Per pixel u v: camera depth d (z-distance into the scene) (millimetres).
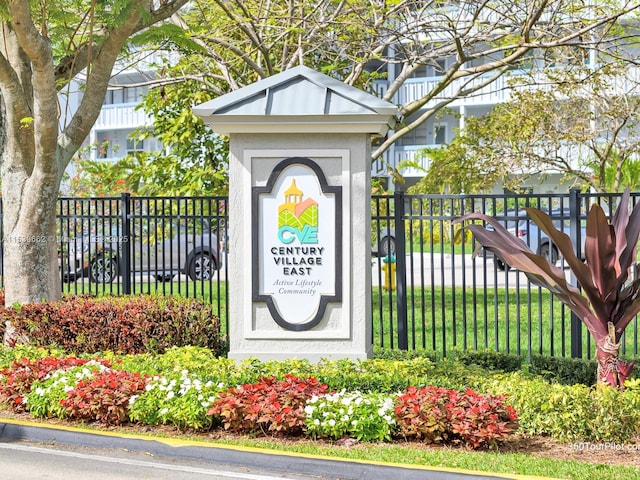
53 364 8430
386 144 14398
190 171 16375
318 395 7238
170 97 16516
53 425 7621
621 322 7918
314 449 6691
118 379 7816
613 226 8070
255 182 8703
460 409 6773
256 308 8750
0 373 8414
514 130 18469
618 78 19891
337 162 8625
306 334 8680
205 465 6648
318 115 8336
